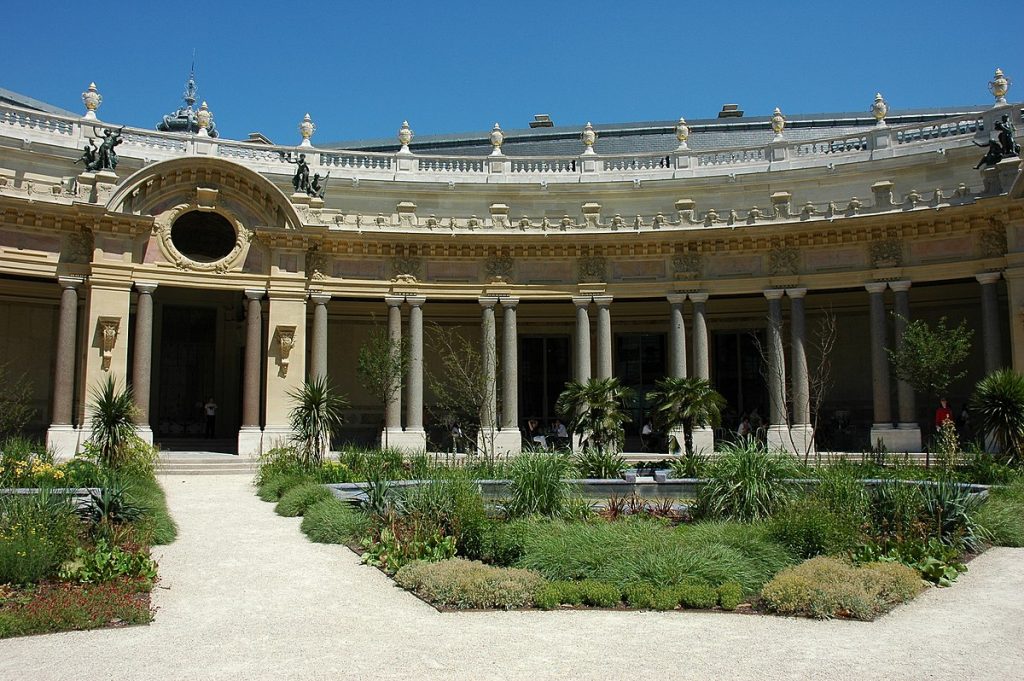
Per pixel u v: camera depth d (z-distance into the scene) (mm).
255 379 41438
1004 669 10984
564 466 22156
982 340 44906
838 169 47562
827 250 42938
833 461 33000
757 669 10992
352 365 50031
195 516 23891
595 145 60625
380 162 52031
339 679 10602
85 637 12586
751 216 43500
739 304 51188
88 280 39094
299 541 20312
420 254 44938
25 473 23359
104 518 17984
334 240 43781
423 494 20094
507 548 17109
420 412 44156
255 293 42062
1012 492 23484
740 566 15797
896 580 15078
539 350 52875
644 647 12023
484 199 50438
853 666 11117
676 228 44281
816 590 14086
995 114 44531
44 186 40750
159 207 40812
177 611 14109
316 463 31453
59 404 38281
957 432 42500
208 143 47969
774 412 42906
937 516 19469
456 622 13492
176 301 50594
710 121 63156
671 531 18125
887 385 41375
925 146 46469
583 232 44594
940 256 40656
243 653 11766
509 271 45375
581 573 15805
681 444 43312
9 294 44438
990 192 39312
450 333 46656
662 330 52125
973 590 15695
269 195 42375
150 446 34031
